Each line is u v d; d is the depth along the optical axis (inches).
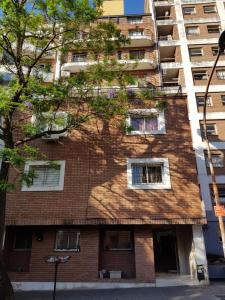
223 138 949.2
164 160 534.0
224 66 1075.3
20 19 393.7
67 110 537.3
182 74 1072.2
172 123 565.6
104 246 524.1
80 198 508.7
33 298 391.2
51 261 328.2
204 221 483.5
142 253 476.7
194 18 1204.5
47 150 547.8
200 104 1019.9
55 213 498.6
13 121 551.8
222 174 900.0
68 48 466.0
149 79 1004.6
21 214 498.3
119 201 503.8
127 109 483.2
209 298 366.6
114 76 464.8
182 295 390.9
